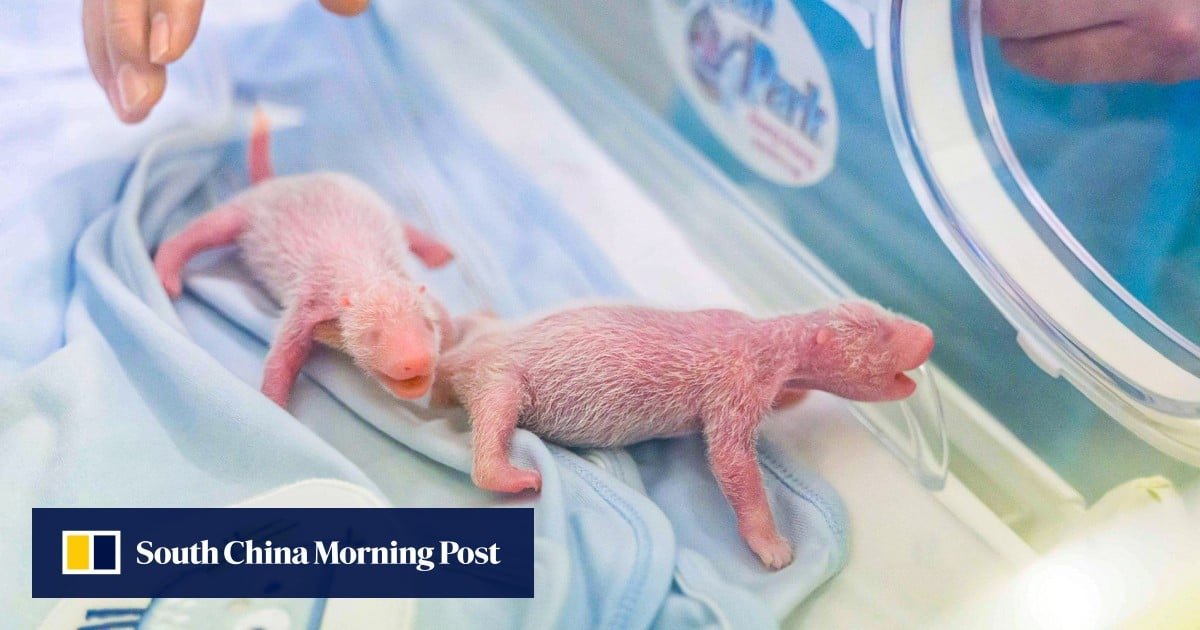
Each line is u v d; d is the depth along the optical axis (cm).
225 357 71
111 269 76
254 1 103
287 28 103
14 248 75
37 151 83
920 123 80
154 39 84
